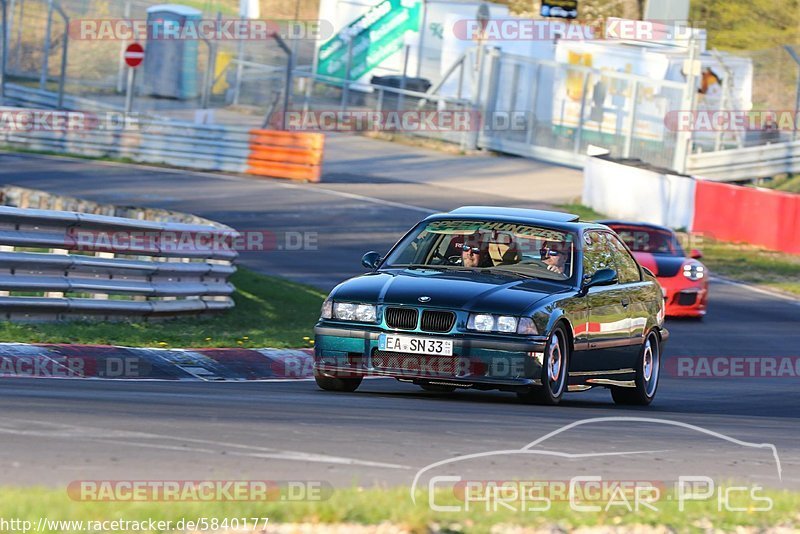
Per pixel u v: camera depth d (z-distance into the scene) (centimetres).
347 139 11419
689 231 8300
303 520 1244
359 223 7700
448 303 2664
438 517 1275
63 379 2809
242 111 12181
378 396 2797
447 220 3042
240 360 3481
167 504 1291
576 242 2972
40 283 3556
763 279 7125
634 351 3116
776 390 3869
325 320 2759
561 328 2759
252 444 1778
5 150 9975
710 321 5594
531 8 15800
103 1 13538
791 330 5469
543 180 10012
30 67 12988
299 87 12350
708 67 10388
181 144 9662
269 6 16712
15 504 1262
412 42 11600
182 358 3356
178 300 4131
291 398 2581
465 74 11412
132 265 3862
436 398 2842
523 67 11056
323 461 1670
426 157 10800
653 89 10225
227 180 9119
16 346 3100
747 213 8119
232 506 1288
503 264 2920
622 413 2677
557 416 2453
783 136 10619
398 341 2672
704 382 4041
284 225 7425
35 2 13538
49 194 6869
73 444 1692
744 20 15912
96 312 3741
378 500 1338
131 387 2667
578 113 10738
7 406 2027
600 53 10650
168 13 12319
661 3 10550
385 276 2827
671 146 10081
